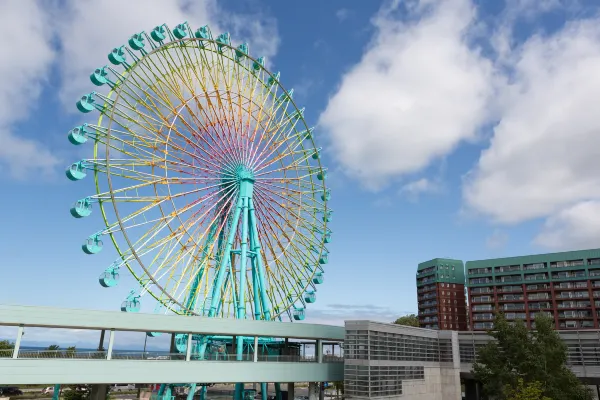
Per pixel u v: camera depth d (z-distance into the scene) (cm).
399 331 6131
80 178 5072
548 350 5022
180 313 5584
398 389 5838
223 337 6381
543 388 4766
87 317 4406
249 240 6638
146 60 5634
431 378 6638
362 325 5566
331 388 12119
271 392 9262
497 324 5534
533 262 13312
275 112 7075
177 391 7450
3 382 3881
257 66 6925
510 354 5325
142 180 5547
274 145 7056
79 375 4266
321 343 6169
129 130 5534
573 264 12744
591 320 12050
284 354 6550
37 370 4066
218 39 6525
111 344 4516
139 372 4588
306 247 7112
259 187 6844
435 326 14962
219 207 6444
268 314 6372
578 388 4850
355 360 5516
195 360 4959
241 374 5238
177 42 5909
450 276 15312
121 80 5366
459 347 7275
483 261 14075
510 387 4853
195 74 6144
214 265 6184
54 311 4241
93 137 5312
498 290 13588
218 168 6397
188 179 5975
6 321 3984
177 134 5897
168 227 5588
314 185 7462
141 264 5181
